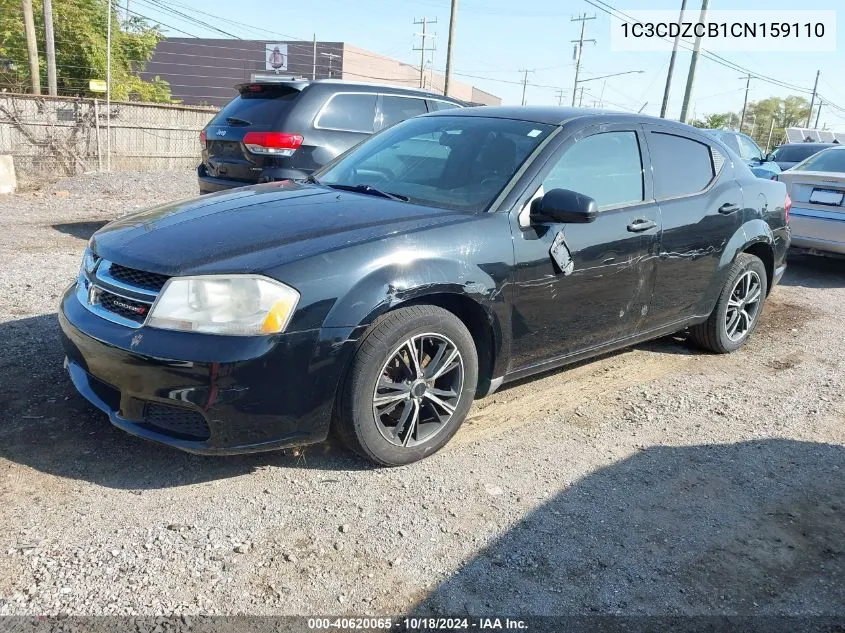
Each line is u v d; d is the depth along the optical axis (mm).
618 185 4242
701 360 5324
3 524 2742
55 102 14453
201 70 60219
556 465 3549
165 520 2855
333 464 3377
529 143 3941
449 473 3389
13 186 12273
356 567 2672
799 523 3178
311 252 3023
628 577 2730
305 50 60625
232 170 7414
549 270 3709
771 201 5547
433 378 3375
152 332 2871
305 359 2932
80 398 3797
